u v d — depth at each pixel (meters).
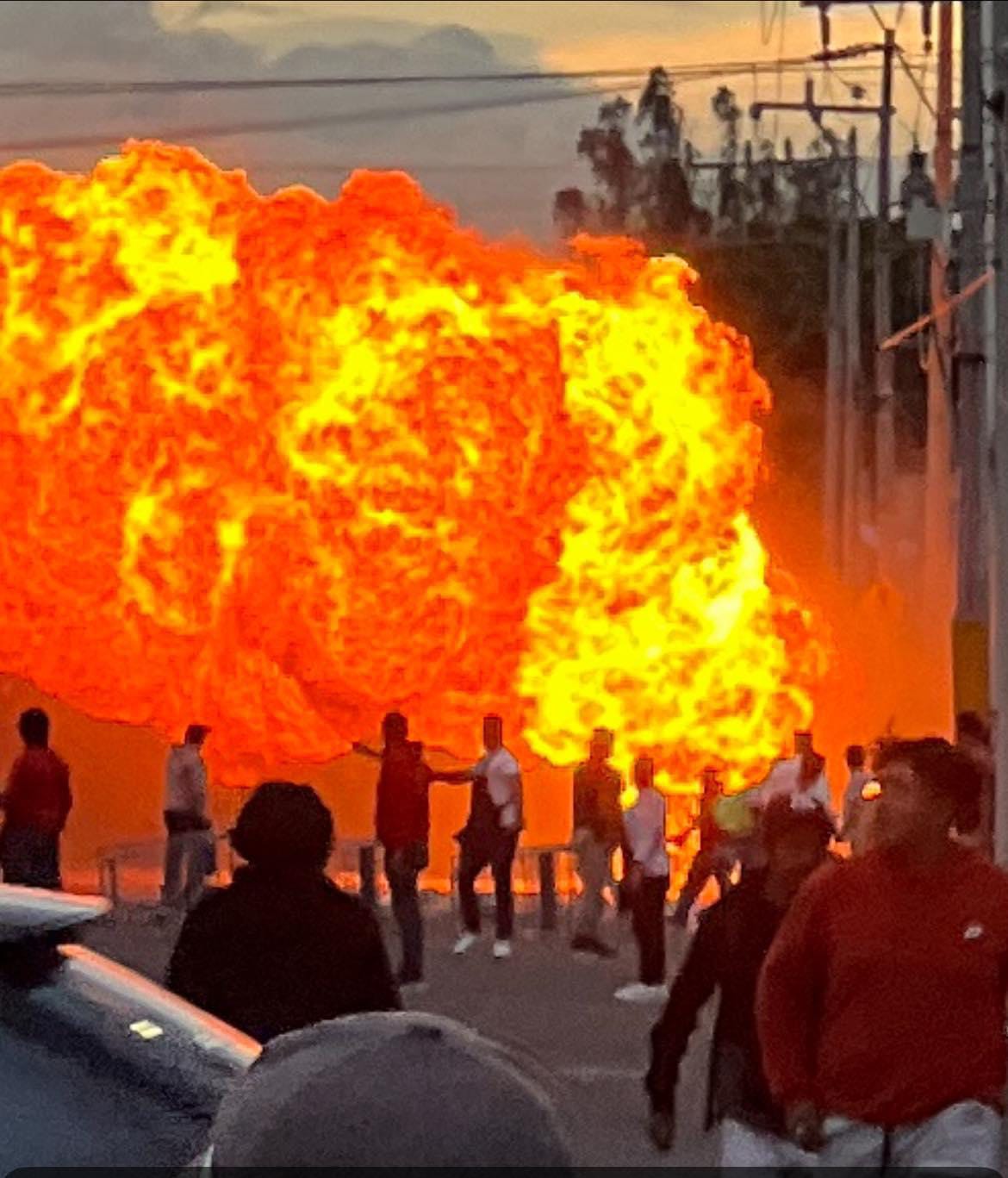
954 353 33.53
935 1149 8.38
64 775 24.81
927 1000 8.40
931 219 41.66
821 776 25.88
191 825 30.59
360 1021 5.05
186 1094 6.11
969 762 8.52
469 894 28.44
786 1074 8.51
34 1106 5.98
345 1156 4.78
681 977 11.14
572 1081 17.61
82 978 6.44
